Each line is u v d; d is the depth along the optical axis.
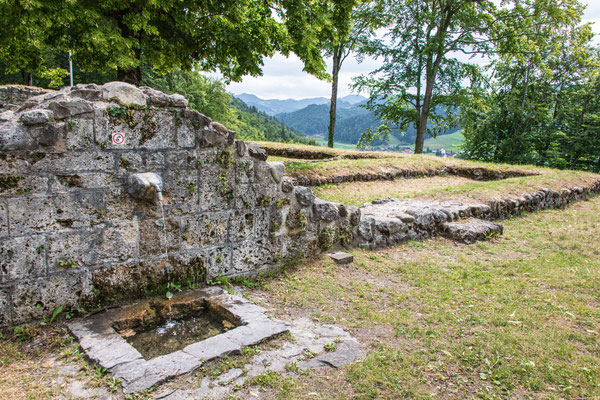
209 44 11.07
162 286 4.22
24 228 3.35
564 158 27.80
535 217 9.83
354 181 12.73
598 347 3.55
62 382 2.76
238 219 4.74
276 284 4.82
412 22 24.73
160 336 3.66
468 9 22.81
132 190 3.80
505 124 29.56
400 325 3.91
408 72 26.17
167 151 4.09
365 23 23.95
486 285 5.11
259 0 11.57
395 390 2.86
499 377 3.04
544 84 28.14
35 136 3.33
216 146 4.43
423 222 7.31
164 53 11.38
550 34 22.53
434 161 16.42
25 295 3.41
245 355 3.20
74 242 3.61
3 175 3.22
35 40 9.01
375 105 27.81
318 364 3.14
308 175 11.84
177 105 4.09
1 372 2.86
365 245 6.46
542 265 6.02
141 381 2.75
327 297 4.56
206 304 4.19
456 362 3.25
